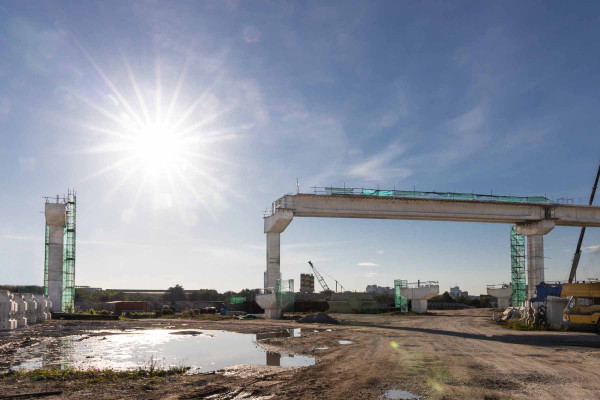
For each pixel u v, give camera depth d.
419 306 78.69
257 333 36.34
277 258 58.97
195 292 121.81
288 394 12.47
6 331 37.72
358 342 26.62
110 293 115.31
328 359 19.30
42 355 23.56
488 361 17.97
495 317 53.47
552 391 12.44
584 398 11.64
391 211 58.91
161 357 22.45
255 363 19.56
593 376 14.59
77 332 38.03
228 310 81.31
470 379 14.17
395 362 17.88
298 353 22.67
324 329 39.00
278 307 58.25
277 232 59.03
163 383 14.29
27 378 15.26
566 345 23.86
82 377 15.49
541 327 36.53
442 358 18.92
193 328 42.59
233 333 36.88
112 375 15.83
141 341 30.80
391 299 101.06
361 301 86.88
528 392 12.32
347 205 57.66
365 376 14.88
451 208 61.25
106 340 31.56
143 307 85.62
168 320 55.66
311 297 97.62
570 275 72.19
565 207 65.81
